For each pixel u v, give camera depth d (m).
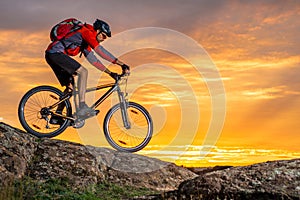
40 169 7.83
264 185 6.45
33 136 8.46
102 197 7.65
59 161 8.12
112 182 8.38
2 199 6.64
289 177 6.63
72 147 8.65
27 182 7.36
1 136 8.02
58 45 7.89
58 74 8.07
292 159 7.34
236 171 6.93
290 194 6.21
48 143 8.48
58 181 7.66
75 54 8.01
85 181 7.91
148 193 8.23
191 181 6.89
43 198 7.04
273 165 7.04
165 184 8.97
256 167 7.01
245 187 6.48
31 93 8.04
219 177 6.78
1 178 7.18
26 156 7.95
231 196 6.41
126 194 8.02
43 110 8.02
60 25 8.00
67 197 7.23
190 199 6.59
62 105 8.14
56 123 8.11
